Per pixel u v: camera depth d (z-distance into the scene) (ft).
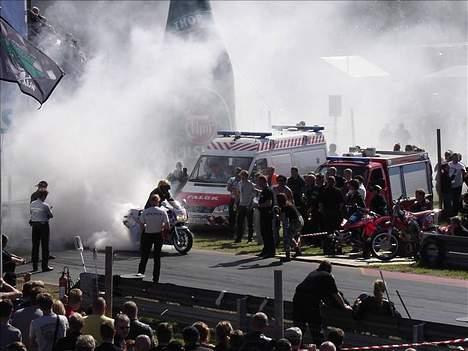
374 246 140.26
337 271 132.05
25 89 102.32
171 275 129.59
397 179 170.19
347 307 88.89
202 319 97.66
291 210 140.87
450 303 112.27
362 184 156.35
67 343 72.79
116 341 76.79
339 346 78.74
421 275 128.57
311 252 146.51
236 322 95.20
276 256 143.84
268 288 120.57
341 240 143.43
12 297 84.58
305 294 89.71
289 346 74.23
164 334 73.61
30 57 102.73
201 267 135.64
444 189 172.65
